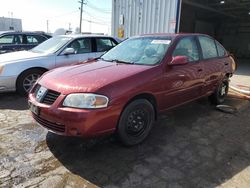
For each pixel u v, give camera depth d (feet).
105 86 10.05
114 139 12.02
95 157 10.63
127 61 13.19
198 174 9.60
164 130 13.61
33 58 19.24
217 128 14.08
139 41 14.75
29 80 19.16
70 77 10.97
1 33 29.01
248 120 15.47
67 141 11.93
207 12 68.23
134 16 37.73
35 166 9.85
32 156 10.57
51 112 10.04
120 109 10.32
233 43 84.94
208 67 15.75
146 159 10.58
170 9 32.99
